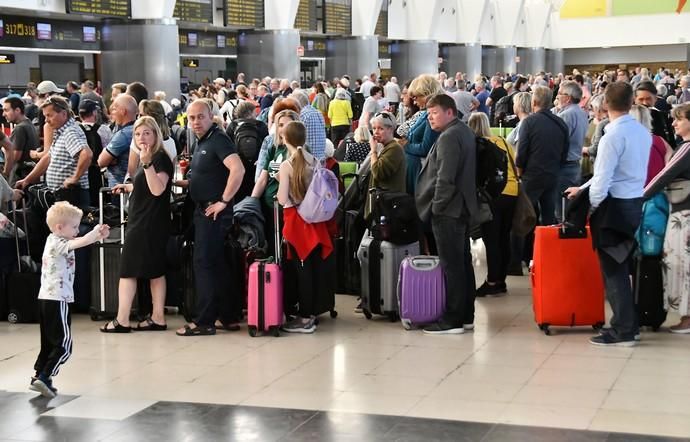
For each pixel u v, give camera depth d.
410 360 6.72
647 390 5.91
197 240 7.57
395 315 7.89
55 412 5.69
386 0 37.12
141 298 8.05
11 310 8.16
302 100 9.93
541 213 9.13
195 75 30.48
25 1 20.56
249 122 9.05
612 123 6.71
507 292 8.98
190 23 26.81
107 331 7.75
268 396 5.93
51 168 8.51
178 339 7.49
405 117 13.09
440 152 7.18
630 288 6.98
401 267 7.60
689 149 6.90
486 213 7.66
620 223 6.74
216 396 5.96
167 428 5.35
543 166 8.74
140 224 7.62
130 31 23.81
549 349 6.95
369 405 5.70
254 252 7.83
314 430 5.26
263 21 29.52
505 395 5.86
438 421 5.38
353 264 8.86
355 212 8.86
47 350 6.05
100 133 9.84
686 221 7.11
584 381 6.13
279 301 7.48
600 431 5.15
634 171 6.71
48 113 8.39
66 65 24.09
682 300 7.20
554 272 7.25
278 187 7.80
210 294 7.59
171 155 8.34
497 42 47.69
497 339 7.27
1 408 5.79
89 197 8.93
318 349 7.09
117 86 10.91
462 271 7.40
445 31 41.09
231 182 7.44
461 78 20.27
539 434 5.12
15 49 21.66
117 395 6.02
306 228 7.53
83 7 22.19
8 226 8.03
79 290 8.31
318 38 34.97
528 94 9.77
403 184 8.04
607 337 7.01
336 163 8.60
